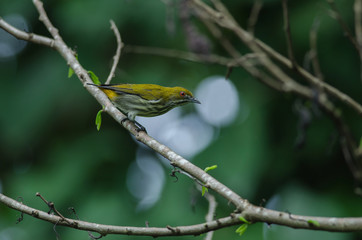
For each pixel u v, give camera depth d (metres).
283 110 13.23
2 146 13.56
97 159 13.11
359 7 9.77
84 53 12.94
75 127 13.61
